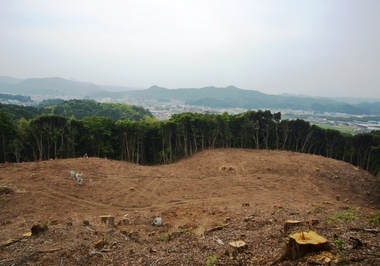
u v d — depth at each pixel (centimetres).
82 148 3594
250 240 761
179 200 1775
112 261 682
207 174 2458
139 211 1550
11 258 696
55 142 3375
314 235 580
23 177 1934
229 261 617
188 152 3994
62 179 1948
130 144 3803
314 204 1565
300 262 520
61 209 1505
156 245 822
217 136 4056
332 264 491
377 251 545
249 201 1703
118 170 2383
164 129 3694
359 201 2036
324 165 2686
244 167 2631
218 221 1153
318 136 4075
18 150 3156
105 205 1634
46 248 753
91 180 2000
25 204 1512
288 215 1107
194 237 868
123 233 942
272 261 568
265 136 4194
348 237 633
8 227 1091
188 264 639
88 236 856
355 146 3750
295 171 2505
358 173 2598
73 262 675
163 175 2367
